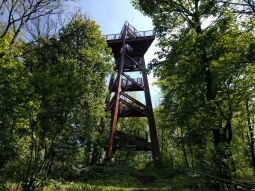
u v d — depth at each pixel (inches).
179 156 1819.6
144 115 1454.2
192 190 724.7
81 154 583.2
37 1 769.6
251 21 612.1
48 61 717.9
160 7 779.4
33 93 471.2
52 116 481.7
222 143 727.7
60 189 658.2
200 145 795.4
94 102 603.2
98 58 680.4
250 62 617.3
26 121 480.4
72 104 503.2
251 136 1249.4
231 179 675.4
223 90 708.7
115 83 1438.2
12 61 481.4
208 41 665.6
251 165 1411.2
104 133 1089.4
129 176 1047.6
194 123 812.0
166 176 1119.0
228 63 645.3
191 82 759.1
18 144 502.6
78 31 859.4
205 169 692.7
